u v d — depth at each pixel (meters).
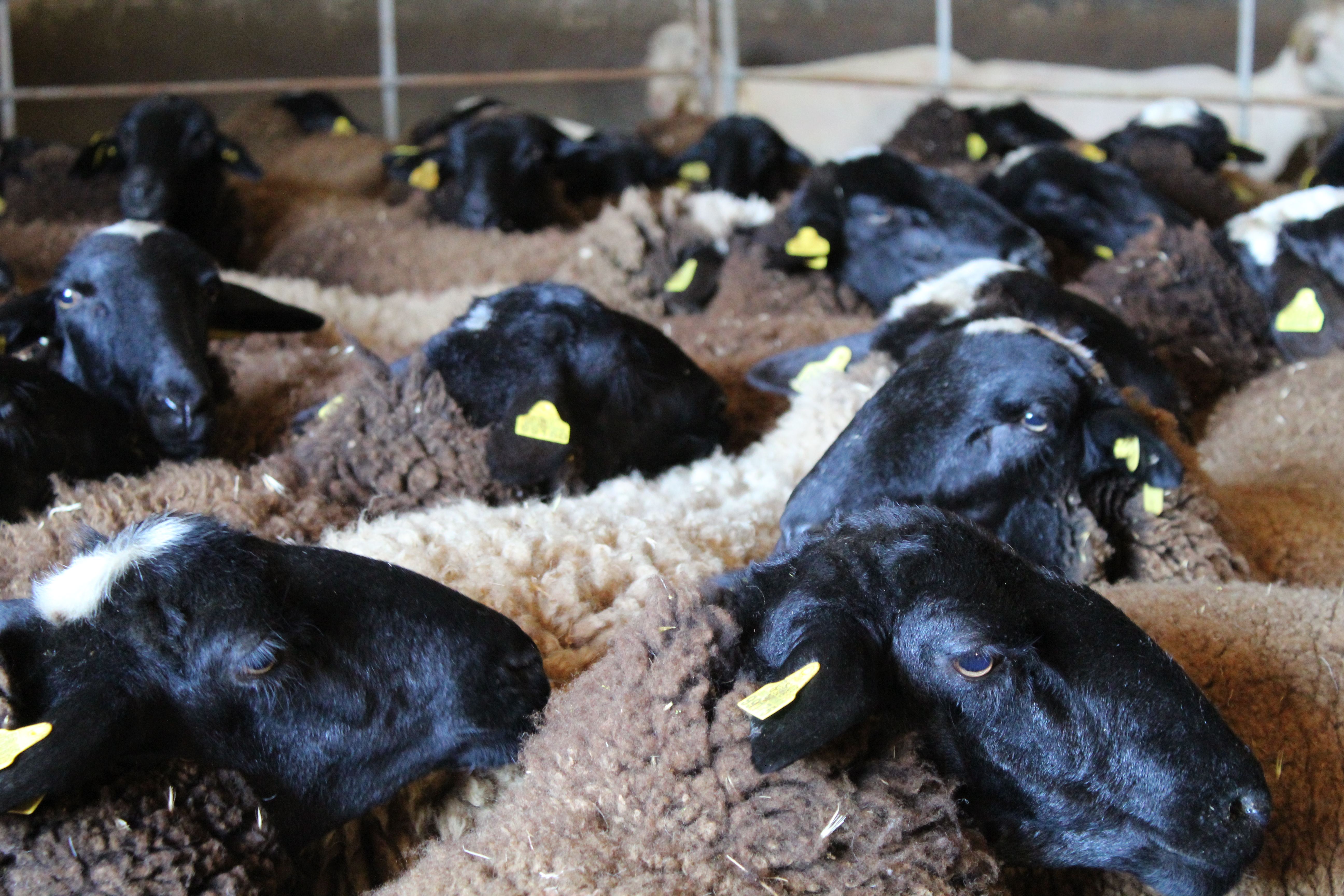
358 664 1.31
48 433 1.68
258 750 1.29
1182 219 2.43
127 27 5.47
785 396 2.00
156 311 1.81
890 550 1.29
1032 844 1.31
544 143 3.35
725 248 2.51
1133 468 1.56
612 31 5.85
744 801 1.26
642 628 1.32
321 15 5.68
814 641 1.23
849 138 5.87
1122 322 1.95
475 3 5.75
